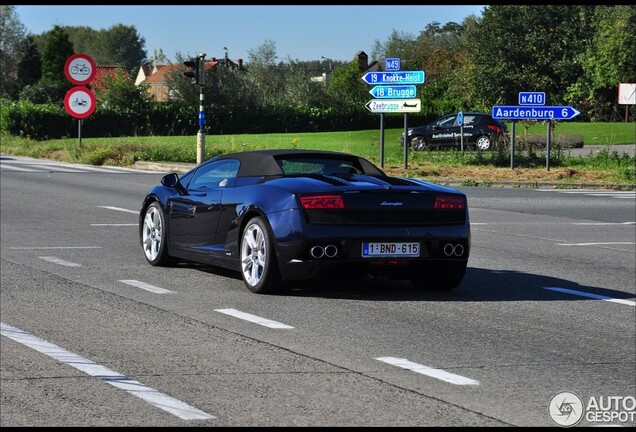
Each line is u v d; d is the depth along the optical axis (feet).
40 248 46.83
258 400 20.88
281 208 33.47
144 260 43.14
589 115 224.33
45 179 95.91
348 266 33.14
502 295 35.27
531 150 116.57
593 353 25.95
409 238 33.53
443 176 100.01
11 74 419.74
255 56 303.27
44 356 24.75
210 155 127.85
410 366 24.00
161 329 28.22
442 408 20.44
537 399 21.27
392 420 19.52
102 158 128.57
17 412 19.98
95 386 21.94
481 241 52.47
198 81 113.50
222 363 24.16
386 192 33.58
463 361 24.68
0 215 62.44
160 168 117.91
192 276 38.52
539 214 68.03
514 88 204.85
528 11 203.31
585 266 43.57
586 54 197.88
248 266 35.01
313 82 271.49
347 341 26.86
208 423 19.27
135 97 235.40
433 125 153.79
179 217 39.34
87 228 55.62
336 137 189.98
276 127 248.32
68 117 211.61
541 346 26.68
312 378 22.74
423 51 354.95
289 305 32.40
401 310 31.83
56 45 403.13
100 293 34.30
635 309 32.78
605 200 80.28
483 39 206.59
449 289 36.22
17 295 33.68
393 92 104.12
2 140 180.24
